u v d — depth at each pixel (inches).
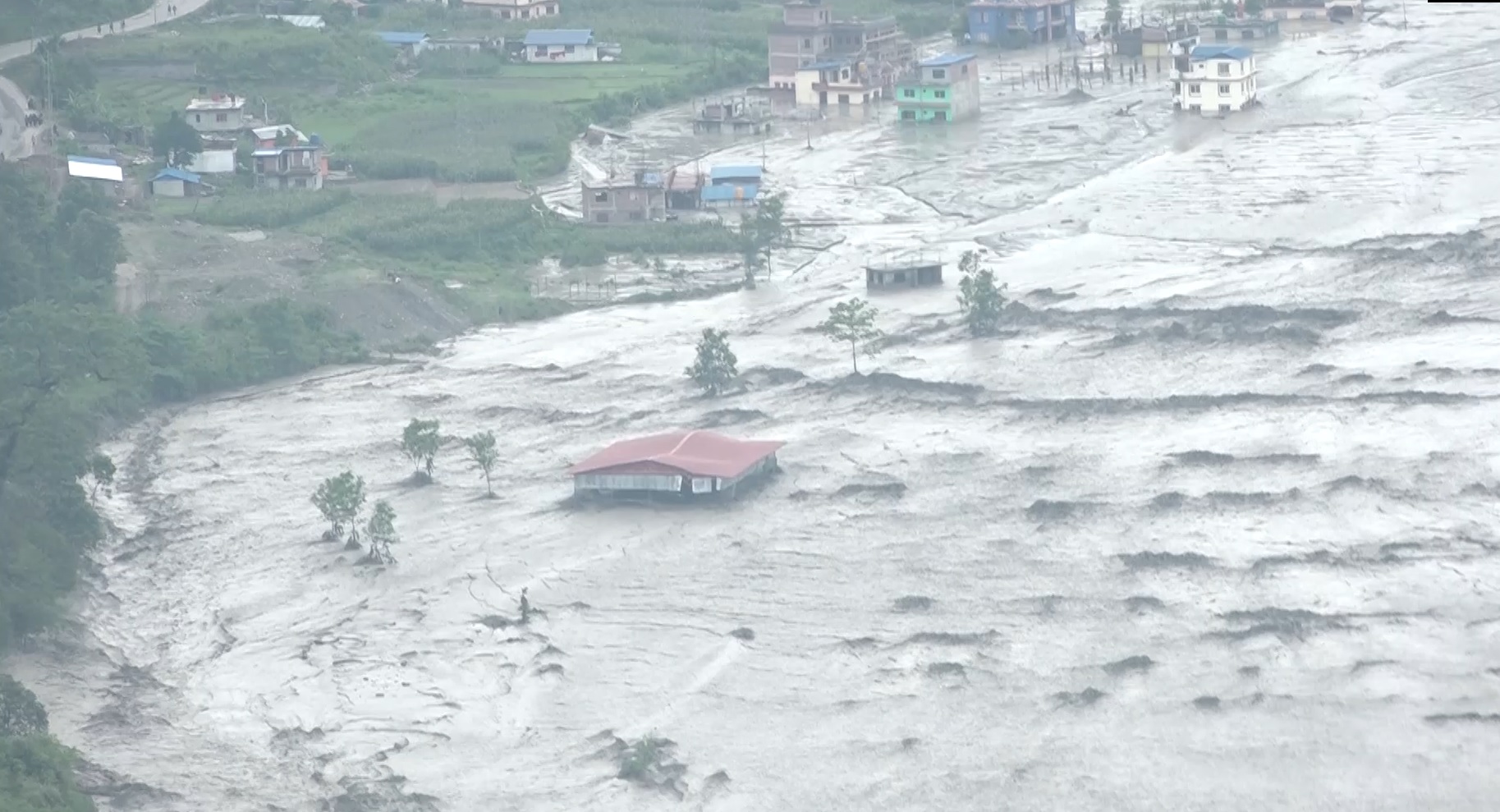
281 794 5064.0
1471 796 4734.3
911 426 7170.3
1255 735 5022.1
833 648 5620.1
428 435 6978.4
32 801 4712.1
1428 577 5708.7
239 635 5994.1
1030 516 6309.1
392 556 6412.4
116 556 6560.0
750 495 6668.3
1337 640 5408.5
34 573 5989.2
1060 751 5017.2
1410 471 6363.2
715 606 5930.1
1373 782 4808.1
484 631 5895.7
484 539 6505.9
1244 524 6131.9
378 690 5600.4
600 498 6712.6
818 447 7032.5
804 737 5191.9
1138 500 6348.4
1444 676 5211.6
